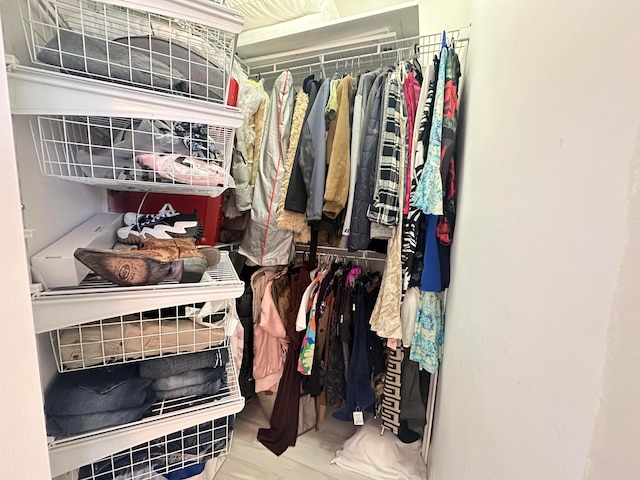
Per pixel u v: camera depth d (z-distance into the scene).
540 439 0.43
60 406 0.65
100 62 0.61
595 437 0.31
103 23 0.69
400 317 1.20
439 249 1.15
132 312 0.65
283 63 1.57
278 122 1.37
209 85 0.74
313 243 1.49
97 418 0.67
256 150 1.44
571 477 0.35
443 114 1.06
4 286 0.38
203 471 1.21
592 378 0.32
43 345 0.68
